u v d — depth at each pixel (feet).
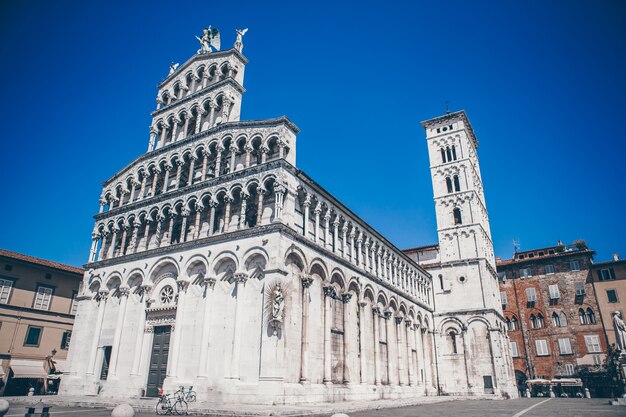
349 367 138.51
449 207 250.78
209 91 157.07
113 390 128.98
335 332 136.36
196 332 120.67
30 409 67.72
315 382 119.85
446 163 261.24
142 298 136.46
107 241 161.38
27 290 177.78
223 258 123.03
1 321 166.71
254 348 109.81
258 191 124.67
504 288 274.57
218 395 108.88
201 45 176.96
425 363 208.44
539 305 260.62
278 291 108.58
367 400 140.15
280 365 104.27
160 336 130.21
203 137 147.02
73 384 140.26
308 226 132.26
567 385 236.43
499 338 217.77
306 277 121.70
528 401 167.94
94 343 141.59
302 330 117.29
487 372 210.38
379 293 171.94
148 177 159.33
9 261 174.29
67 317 189.47
